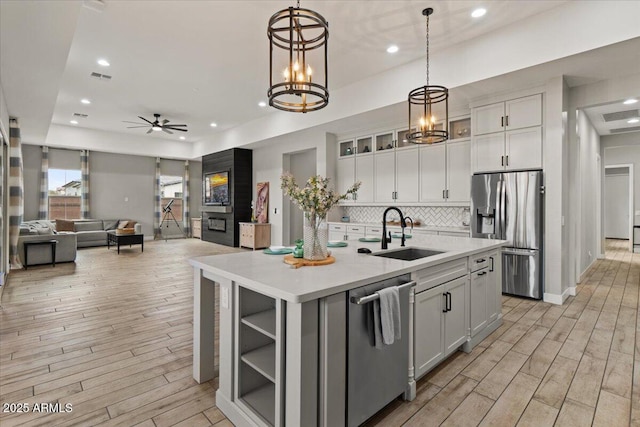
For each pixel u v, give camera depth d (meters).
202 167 10.42
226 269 1.93
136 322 3.30
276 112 7.04
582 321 3.30
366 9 3.31
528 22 3.50
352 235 6.29
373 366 1.77
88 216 9.23
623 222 10.45
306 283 1.60
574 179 4.21
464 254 2.53
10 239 5.74
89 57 4.42
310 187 2.14
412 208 5.96
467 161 4.97
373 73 4.92
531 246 4.02
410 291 2.02
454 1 3.19
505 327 3.16
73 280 5.02
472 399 2.02
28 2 2.55
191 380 2.25
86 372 2.33
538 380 2.23
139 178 10.24
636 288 4.55
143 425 1.79
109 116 7.44
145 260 6.75
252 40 3.94
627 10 2.94
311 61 4.50
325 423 1.54
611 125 6.34
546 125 3.94
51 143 8.29
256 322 1.81
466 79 3.98
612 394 2.06
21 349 2.68
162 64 4.62
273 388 1.95
